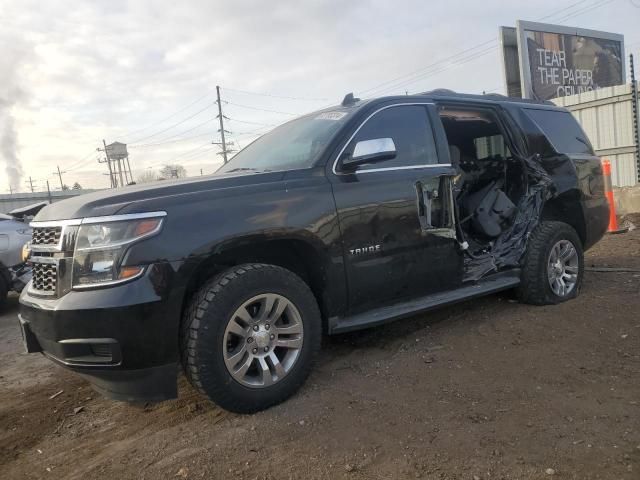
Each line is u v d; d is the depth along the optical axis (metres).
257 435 3.05
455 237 4.34
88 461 3.01
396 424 3.06
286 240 3.51
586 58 20.06
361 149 3.73
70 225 3.09
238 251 3.50
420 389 3.49
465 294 4.40
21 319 3.36
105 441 3.23
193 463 2.84
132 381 3.04
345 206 3.71
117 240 2.97
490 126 5.60
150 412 3.56
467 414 3.12
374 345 4.36
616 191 11.92
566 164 5.41
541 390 3.35
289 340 3.41
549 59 18.86
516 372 3.64
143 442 3.14
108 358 2.96
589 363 3.71
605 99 13.84
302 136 4.27
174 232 3.05
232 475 2.71
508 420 3.02
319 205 3.58
